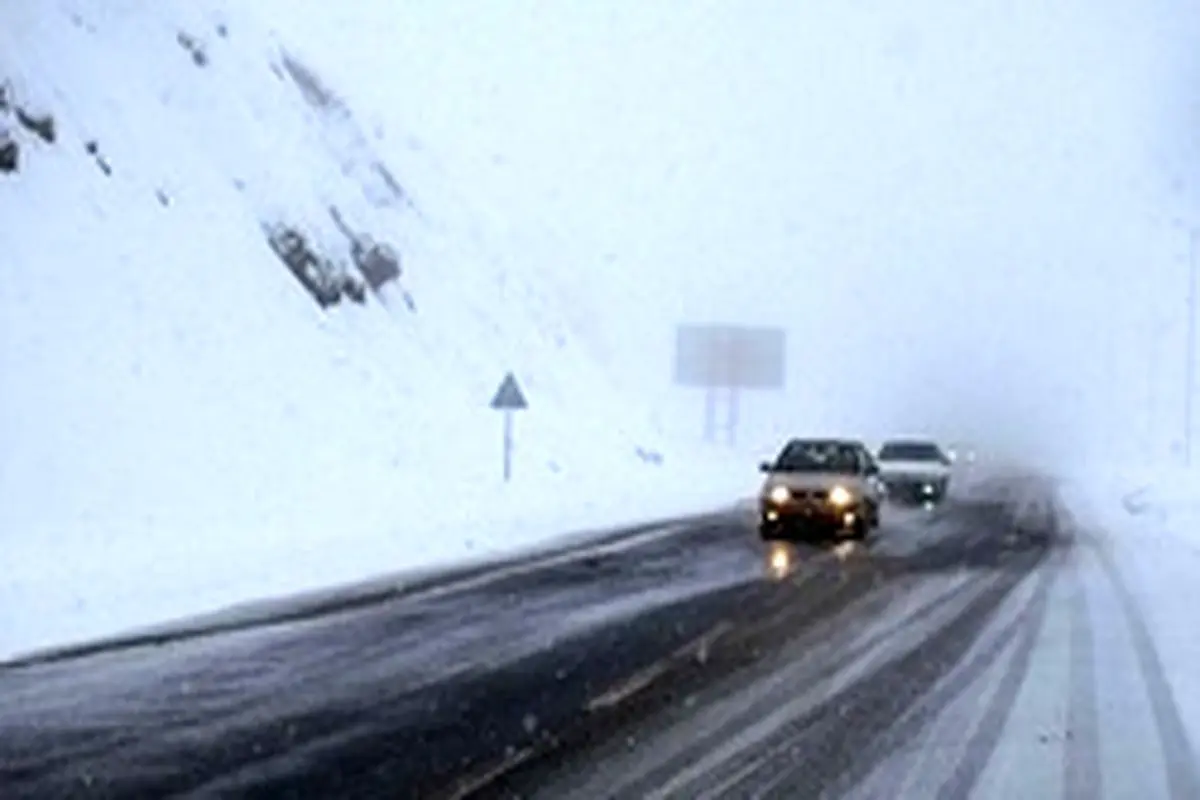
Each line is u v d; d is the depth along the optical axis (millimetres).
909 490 36844
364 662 11805
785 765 8570
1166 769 8609
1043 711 10242
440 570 18375
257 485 22672
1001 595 16906
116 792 7770
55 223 23906
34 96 25766
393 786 7957
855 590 17281
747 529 26406
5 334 20688
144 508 19594
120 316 23531
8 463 18422
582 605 15523
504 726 9531
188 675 11086
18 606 13609
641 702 10406
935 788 8102
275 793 7789
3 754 8570
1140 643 13359
